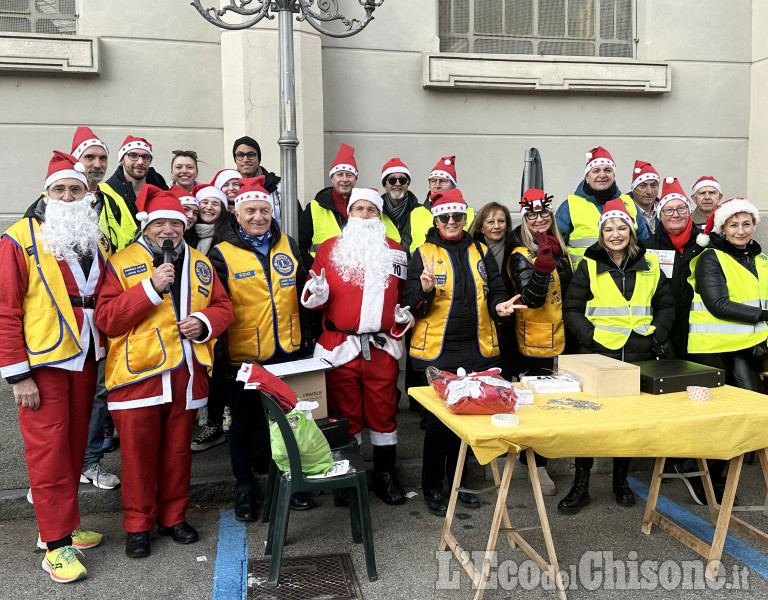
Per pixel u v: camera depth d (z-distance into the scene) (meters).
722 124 7.43
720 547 3.23
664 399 3.34
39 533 3.51
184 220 3.48
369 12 4.17
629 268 4.07
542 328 4.30
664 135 7.34
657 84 7.14
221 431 4.70
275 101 6.16
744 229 4.14
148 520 3.45
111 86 6.30
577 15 7.32
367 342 3.94
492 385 3.12
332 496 4.20
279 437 3.25
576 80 7.00
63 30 6.29
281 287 3.90
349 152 4.86
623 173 7.30
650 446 2.96
